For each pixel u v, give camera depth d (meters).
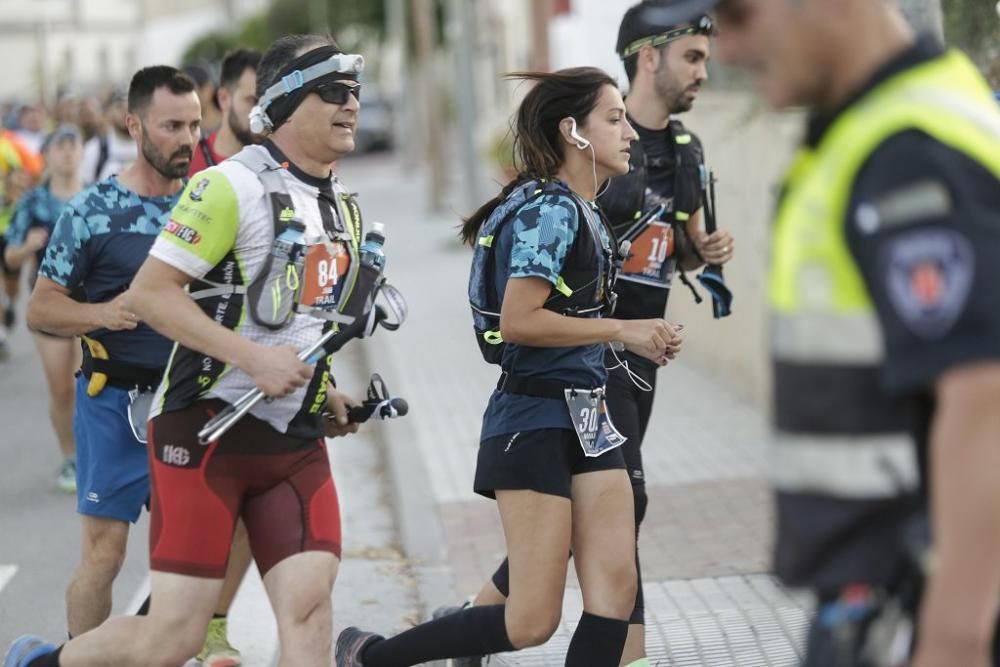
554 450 13.61
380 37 135.38
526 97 13.98
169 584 12.69
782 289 7.55
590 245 13.63
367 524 25.20
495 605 13.94
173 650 12.76
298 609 12.91
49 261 15.95
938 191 6.91
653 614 19.02
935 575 6.82
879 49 7.52
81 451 16.14
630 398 15.47
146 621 12.84
